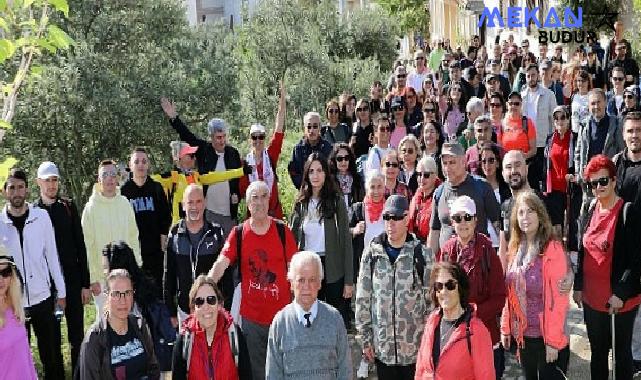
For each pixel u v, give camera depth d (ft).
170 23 47.55
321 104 67.87
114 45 45.52
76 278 26.21
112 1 44.86
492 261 20.42
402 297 20.38
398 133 40.14
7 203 24.75
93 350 18.51
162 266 29.43
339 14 88.02
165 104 33.30
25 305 24.57
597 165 21.07
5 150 41.32
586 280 21.85
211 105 47.73
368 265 20.84
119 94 42.32
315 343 18.13
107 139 43.47
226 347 18.47
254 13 71.97
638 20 68.49
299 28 71.41
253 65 68.03
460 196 22.84
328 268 25.67
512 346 26.21
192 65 47.47
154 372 19.04
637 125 22.56
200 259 24.53
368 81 71.31
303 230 25.68
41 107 41.22
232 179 32.14
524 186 24.21
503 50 73.67
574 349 27.25
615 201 21.33
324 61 69.26
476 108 36.60
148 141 44.73
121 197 27.35
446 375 17.19
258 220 22.82
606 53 55.62
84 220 27.02
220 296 18.56
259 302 22.76
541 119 40.01
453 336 17.21
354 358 27.86
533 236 20.13
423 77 61.82
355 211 28.19
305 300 18.24
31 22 17.21
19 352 19.25
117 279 18.43
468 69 52.90
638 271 21.11
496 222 23.71
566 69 52.42
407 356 20.49
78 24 44.50
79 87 41.68
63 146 42.70
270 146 34.42
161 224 29.17
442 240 23.73
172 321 25.18
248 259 22.80
